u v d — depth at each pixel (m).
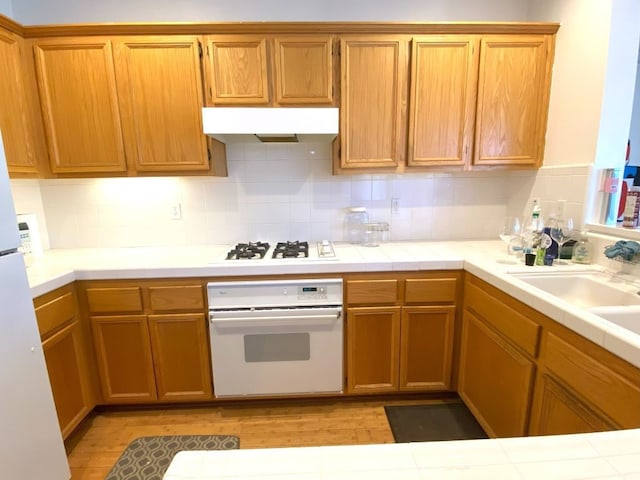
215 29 1.78
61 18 2.00
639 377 0.88
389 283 1.83
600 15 1.62
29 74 1.79
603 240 1.64
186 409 1.99
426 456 0.50
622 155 1.71
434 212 2.33
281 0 2.04
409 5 2.07
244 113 1.56
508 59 1.87
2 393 1.14
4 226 1.15
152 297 1.79
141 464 1.61
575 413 1.10
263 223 2.29
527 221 2.01
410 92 1.88
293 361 1.90
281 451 0.51
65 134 1.85
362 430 1.81
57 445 1.36
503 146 1.95
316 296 1.82
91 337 1.82
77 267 1.76
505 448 0.52
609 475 0.47
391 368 1.93
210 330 1.83
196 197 2.24
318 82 1.84
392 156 1.94
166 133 1.87
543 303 1.22
